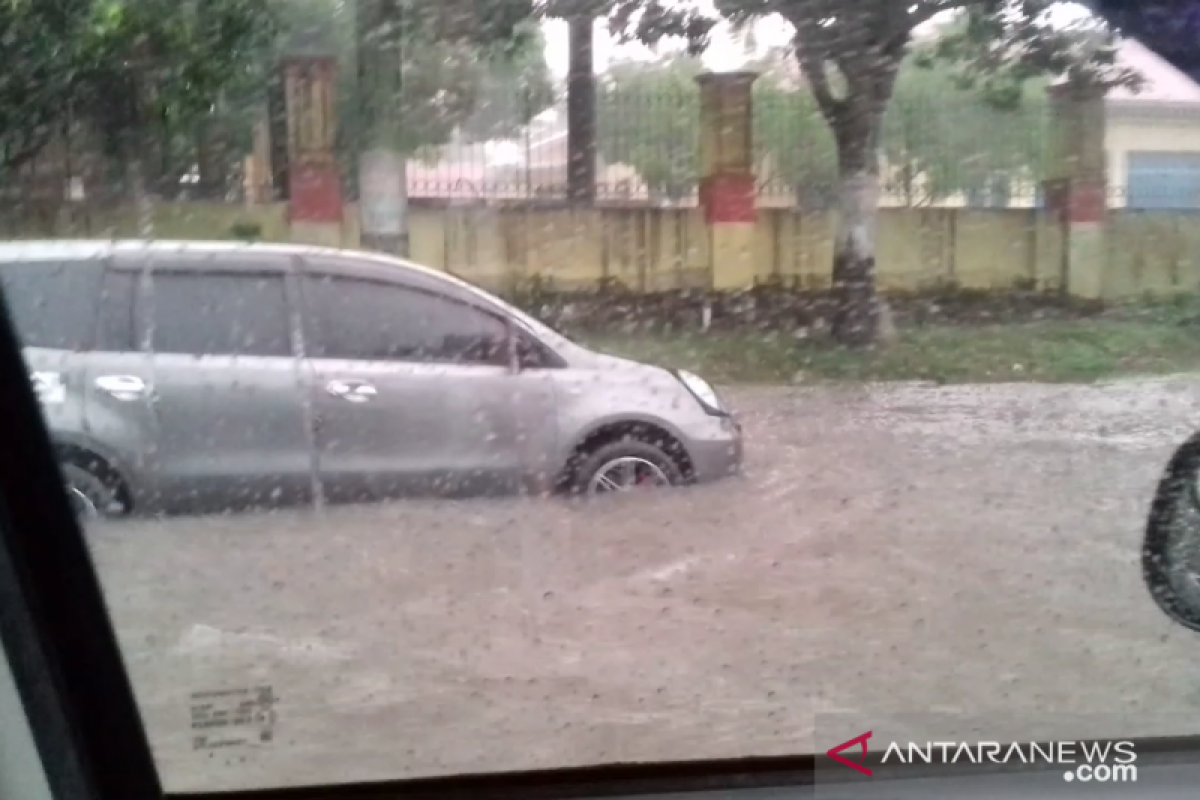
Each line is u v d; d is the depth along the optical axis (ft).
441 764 12.87
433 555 16.98
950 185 24.52
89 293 17.88
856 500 18.38
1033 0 23.47
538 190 24.58
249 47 22.61
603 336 23.00
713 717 13.62
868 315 24.08
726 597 16.08
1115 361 22.91
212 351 18.07
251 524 17.58
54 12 20.84
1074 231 24.17
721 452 19.19
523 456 18.70
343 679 14.20
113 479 17.26
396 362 18.66
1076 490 18.44
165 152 21.48
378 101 23.76
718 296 23.98
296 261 18.69
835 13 23.93
